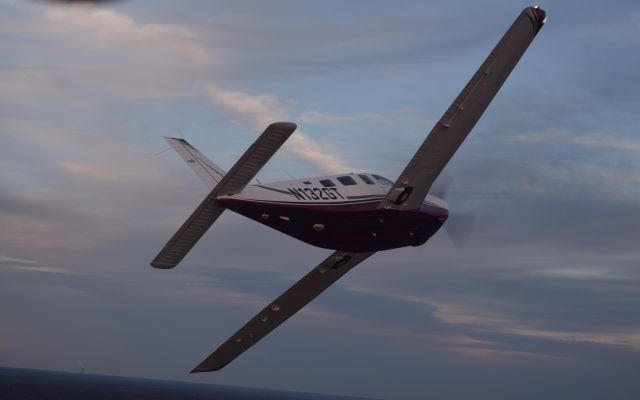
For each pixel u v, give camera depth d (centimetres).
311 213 2491
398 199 2548
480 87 2412
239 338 3500
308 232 2597
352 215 2548
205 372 3578
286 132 2278
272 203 2438
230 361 3594
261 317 3438
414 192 2550
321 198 2512
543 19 2361
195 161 2619
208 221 2434
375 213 2573
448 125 2438
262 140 2283
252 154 2314
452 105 2405
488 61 2370
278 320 3484
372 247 2750
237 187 2400
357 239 2680
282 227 2552
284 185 2491
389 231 2677
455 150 2514
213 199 2409
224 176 2362
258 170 2367
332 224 2562
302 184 2516
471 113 2459
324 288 3375
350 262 3228
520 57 2425
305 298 3403
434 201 2828
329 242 2691
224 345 3503
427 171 2506
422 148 2438
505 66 2417
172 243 2403
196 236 2428
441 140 2458
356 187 2577
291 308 3441
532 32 2375
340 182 2570
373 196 2586
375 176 2661
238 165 2334
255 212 2448
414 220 2697
